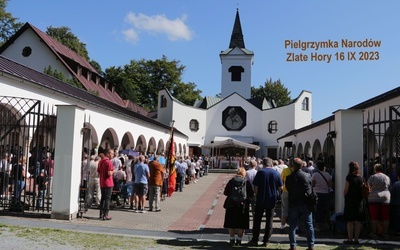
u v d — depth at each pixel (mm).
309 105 49469
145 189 12836
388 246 8133
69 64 36688
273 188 8359
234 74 60312
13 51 34969
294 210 7652
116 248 7121
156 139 30844
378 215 9039
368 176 9914
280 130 49250
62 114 10516
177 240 8406
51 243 7199
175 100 49469
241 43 63469
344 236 9305
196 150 50969
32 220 9789
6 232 7906
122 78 62094
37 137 10602
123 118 22859
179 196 18312
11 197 10844
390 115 10094
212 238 8984
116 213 12172
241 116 51969
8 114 12664
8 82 13211
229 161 41969
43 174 11516
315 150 26984
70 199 10266
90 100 19312
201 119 51750
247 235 9594
